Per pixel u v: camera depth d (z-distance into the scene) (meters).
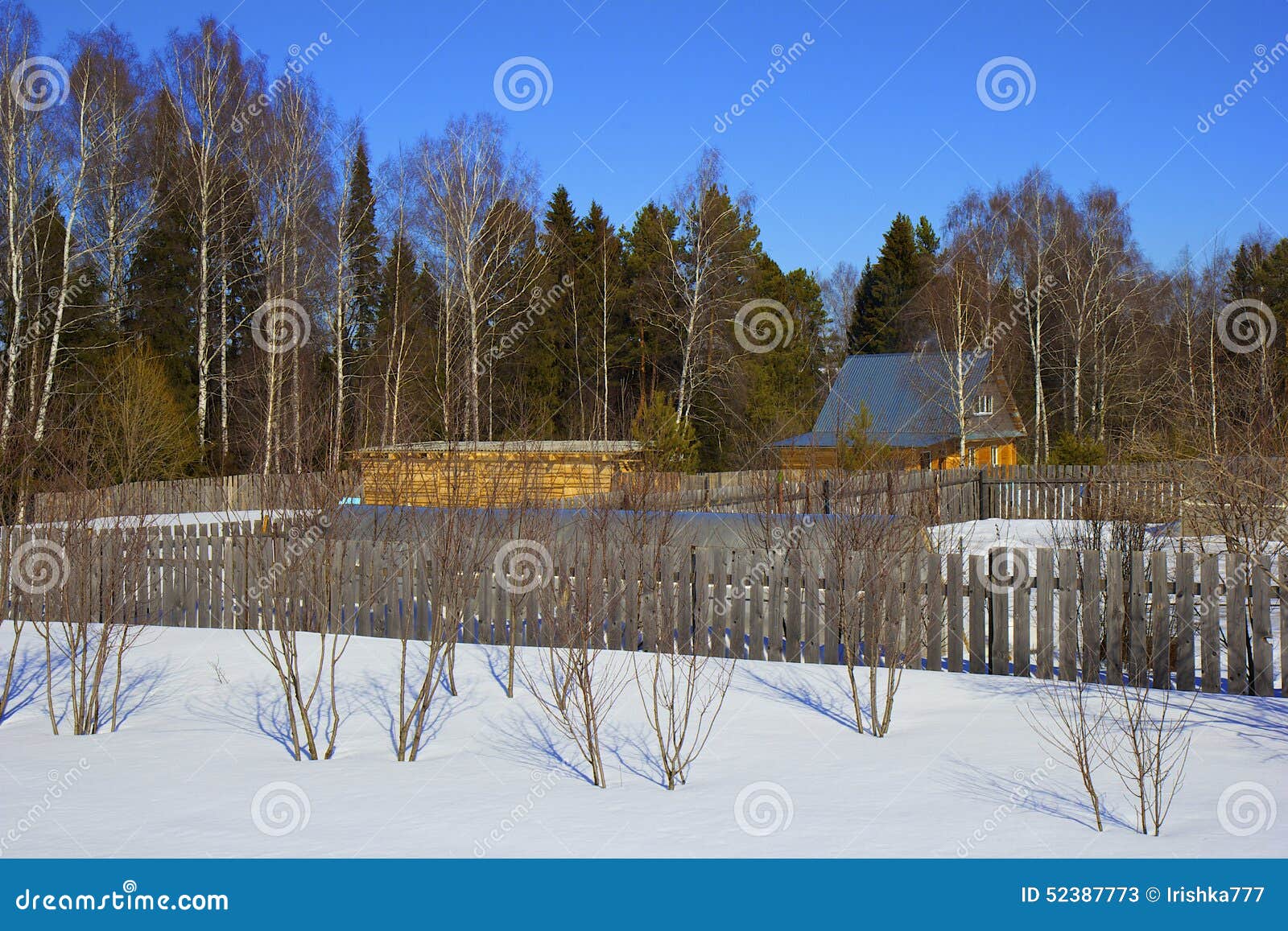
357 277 32.25
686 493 12.77
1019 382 42.06
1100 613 7.87
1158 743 4.97
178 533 10.91
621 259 41.88
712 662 8.41
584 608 6.84
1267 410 10.11
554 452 12.96
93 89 26.45
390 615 9.91
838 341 59.09
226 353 32.44
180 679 8.31
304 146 28.80
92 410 20.88
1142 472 12.76
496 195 31.33
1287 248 39.91
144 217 29.16
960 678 7.84
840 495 9.26
